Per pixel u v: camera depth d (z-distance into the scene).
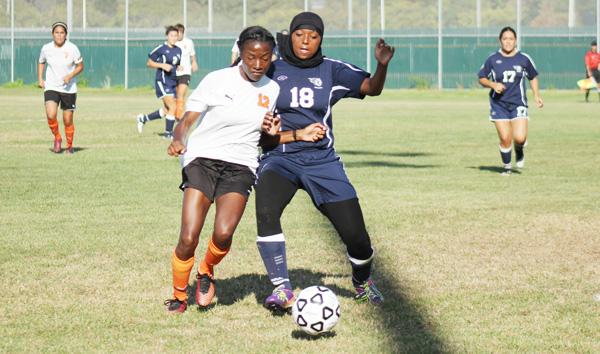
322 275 11.28
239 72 9.27
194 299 10.14
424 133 34.22
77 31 77.94
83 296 10.12
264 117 9.30
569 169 23.34
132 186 19.34
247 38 8.94
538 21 79.75
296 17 9.70
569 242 13.56
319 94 9.73
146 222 14.91
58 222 14.86
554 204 17.27
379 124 38.50
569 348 8.33
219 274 11.30
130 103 52.94
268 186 9.62
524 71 22.14
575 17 75.50
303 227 14.59
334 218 9.64
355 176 21.69
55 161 23.89
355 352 8.17
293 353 8.13
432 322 9.16
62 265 11.64
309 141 9.52
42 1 82.12
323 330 8.52
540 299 10.12
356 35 76.50
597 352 8.22
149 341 8.48
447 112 46.91
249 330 8.89
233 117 9.20
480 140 31.47
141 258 12.09
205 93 9.18
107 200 17.34
